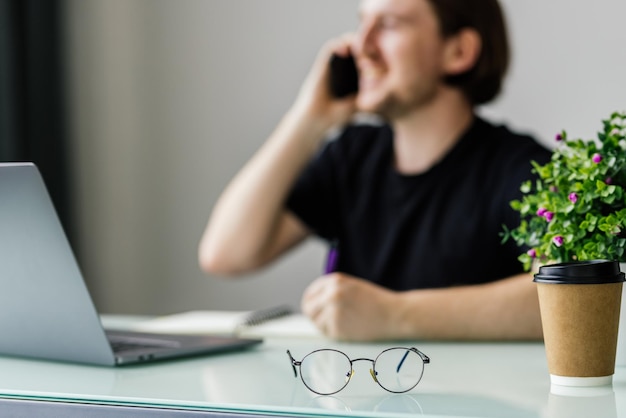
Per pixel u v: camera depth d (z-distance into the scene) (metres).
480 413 0.89
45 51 4.02
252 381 1.10
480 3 2.31
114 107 4.18
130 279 4.19
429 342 1.56
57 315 1.23
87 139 4.20
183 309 4.13
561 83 3.57
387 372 1.02
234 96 4.05
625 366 1.17
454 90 2.33
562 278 1.02
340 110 2.48
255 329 1.77
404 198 2.35
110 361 1.21
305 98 2.51
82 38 4.18
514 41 3.61
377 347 1.49
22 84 3.84
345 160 2.54
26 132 3.85
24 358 1.34
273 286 4.00
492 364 1.24
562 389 1.02
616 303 1.04
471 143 2.32
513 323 1.58
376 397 0.99
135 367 1.23
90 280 4.21
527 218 2.05
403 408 0.92
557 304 1.03
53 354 1.27
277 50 3.98
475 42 2.30
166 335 1.52
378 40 2.29
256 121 4.02
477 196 2.25
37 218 1.15
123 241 4.19
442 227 2.28
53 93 4.07
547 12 3.57
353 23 3.86
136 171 4.17
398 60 2.26
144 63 4.15
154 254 4.16
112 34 4.17
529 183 1.23
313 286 1.65
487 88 2.37
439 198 2.30
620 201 1.11
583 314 1.02
